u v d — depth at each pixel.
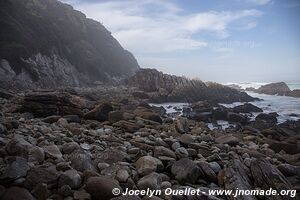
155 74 44.53
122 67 73.06
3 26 39.78
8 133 8.45
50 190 5.33
